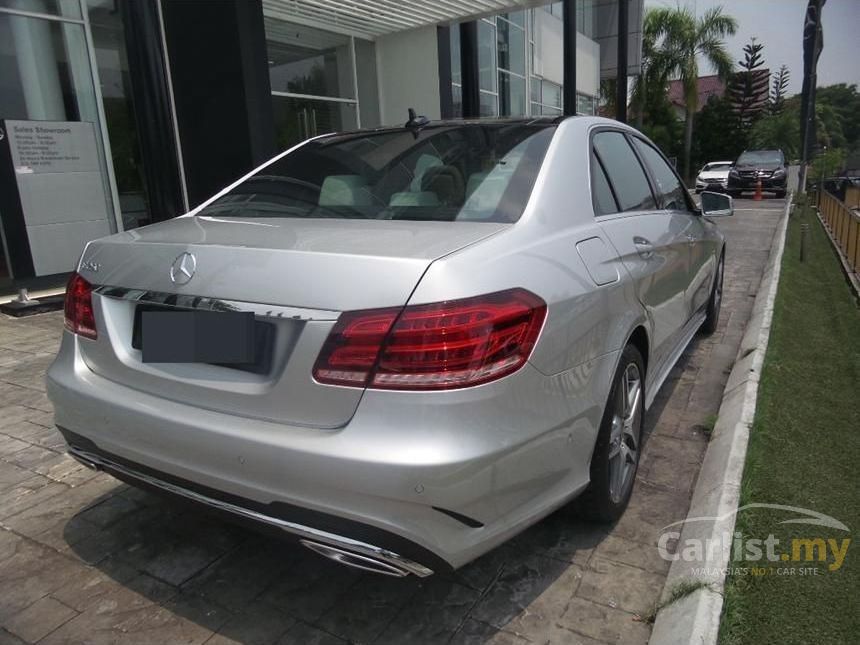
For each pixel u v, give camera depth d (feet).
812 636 7.04
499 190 8.23
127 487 10.61
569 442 7.35
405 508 6.01
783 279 25.36
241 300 6.70
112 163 27.45
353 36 36.68
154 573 8.48
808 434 11.87
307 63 34.60
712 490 9.62
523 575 8.23
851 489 9.97
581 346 7.48
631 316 8.99
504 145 9.20
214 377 6.96
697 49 100.42
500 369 6.30
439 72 36.68
